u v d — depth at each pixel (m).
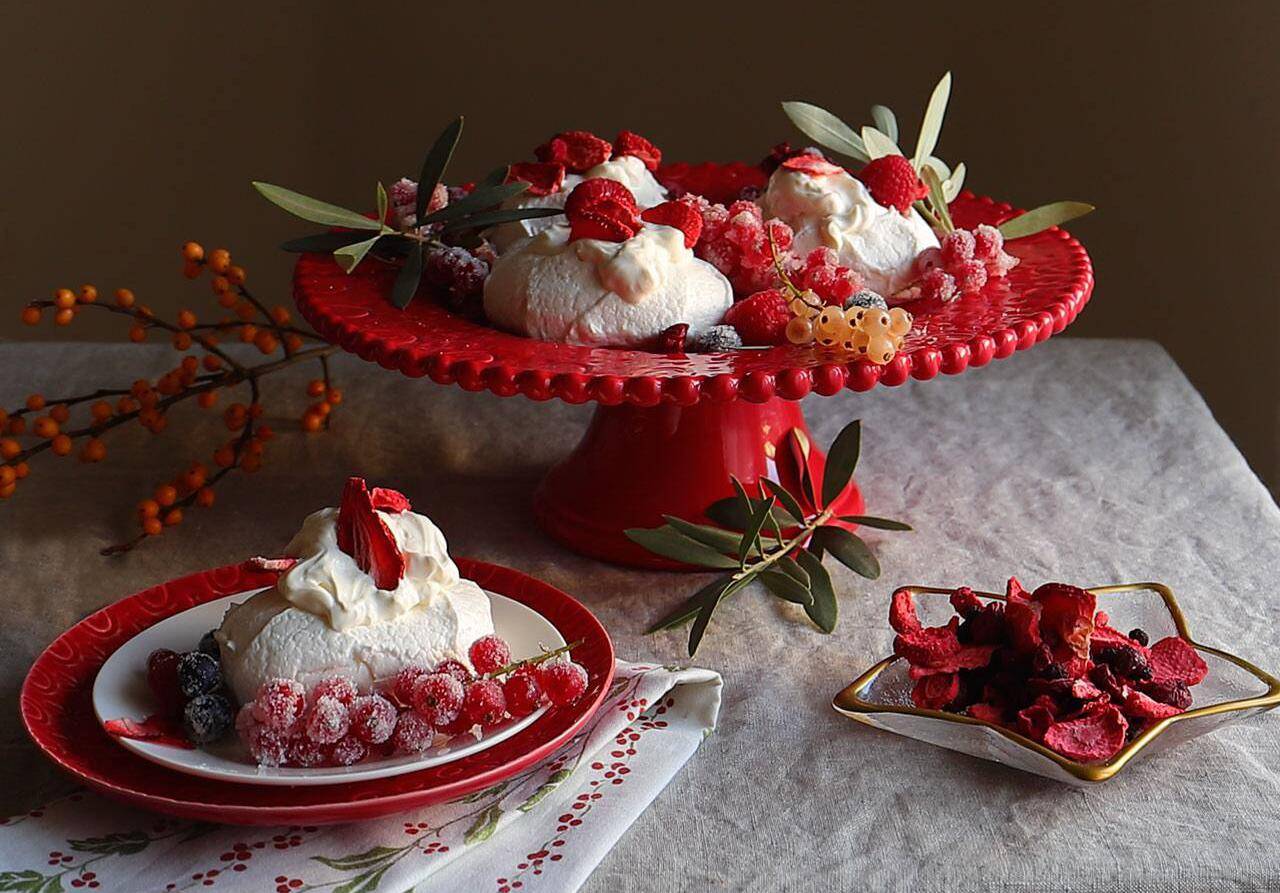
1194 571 1.13
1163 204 2.04
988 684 0.99
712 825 0.94
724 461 1.15
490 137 2.26
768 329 1.11
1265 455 2.07
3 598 1.10
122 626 1.01
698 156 2.23
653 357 1.07
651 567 1.14
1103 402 1.35
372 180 2.31
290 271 2.38
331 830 0.92
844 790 0.96
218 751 0.92
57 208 2.33
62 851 0.91
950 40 2.09
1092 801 0.95
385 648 0.94
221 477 1.23
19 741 0.99
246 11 2.23
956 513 1.20
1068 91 2.05
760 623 1.08
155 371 1.38
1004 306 1.14
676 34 2.17
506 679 0.94
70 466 1.25
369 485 1.23
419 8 2.20
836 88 2.15
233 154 2.30
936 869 0.92
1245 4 1.92
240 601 1.02
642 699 0.98
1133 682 0.98
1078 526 1.18
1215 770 0.97
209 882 0.89
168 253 2.37
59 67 2.25
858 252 1.17
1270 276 2.00
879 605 1.10
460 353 1.06
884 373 1.05
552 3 2.18
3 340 2.39
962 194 1.36
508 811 0.92
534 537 1.17
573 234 1.13
